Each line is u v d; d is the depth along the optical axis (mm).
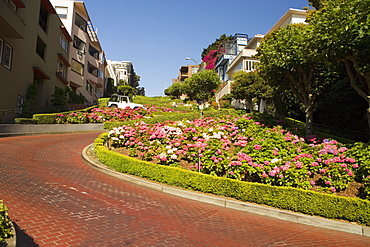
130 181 9688
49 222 5195
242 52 40000
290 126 15414
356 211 6895
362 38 9156
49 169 9727
